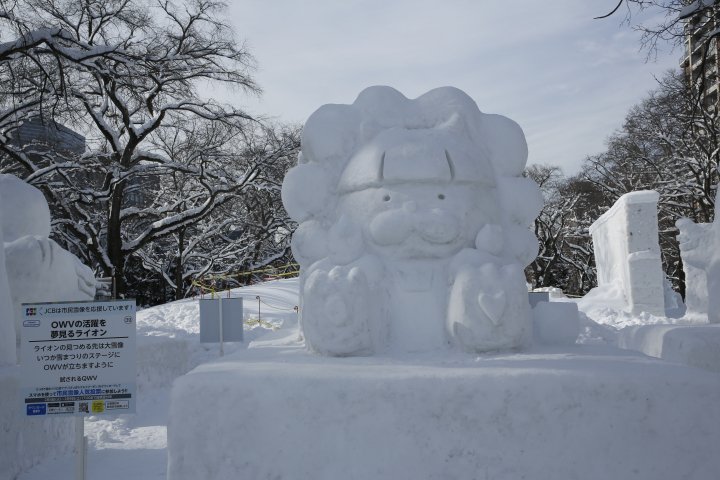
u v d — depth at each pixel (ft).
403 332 18.11
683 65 90.84
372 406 13.96
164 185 108.17
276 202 112.68
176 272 103.96
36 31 52.21
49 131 71.77
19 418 20.43
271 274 106.42
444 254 18.84
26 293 26.94
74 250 99.25
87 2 65.77
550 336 20.01
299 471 13.89
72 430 24.06
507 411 13.93
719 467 13.76
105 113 83.25
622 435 13.89
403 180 19.11
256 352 18.99
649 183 109.50
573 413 13.93
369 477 13.79
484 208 19.86
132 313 14.38
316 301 17.52
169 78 76.95
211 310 40.98
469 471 13.80
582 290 132.26
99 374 14.23
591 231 81.15
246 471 13.94
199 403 14.14
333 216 20.45
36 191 30.45
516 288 17.46
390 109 21.27
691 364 21.75
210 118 80.38
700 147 90.12
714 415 13.85
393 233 18.61
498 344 17.33
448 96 21.63
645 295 60.13
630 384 13.96
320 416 13.98
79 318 14.29
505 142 21.33
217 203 82.69
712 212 94.84
